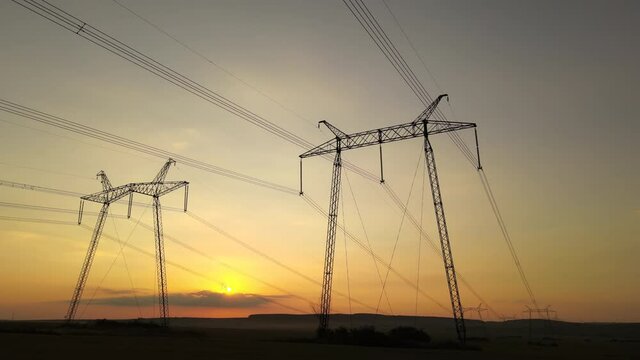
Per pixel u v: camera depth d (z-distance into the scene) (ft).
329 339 271.69
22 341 202.39
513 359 204.13
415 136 239.50
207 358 155.43
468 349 256.11
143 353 165.27
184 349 189.67
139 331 327.67
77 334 275.59
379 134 244.83
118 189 337.31
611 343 519.19
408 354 208.64
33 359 135.85
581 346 398.62
